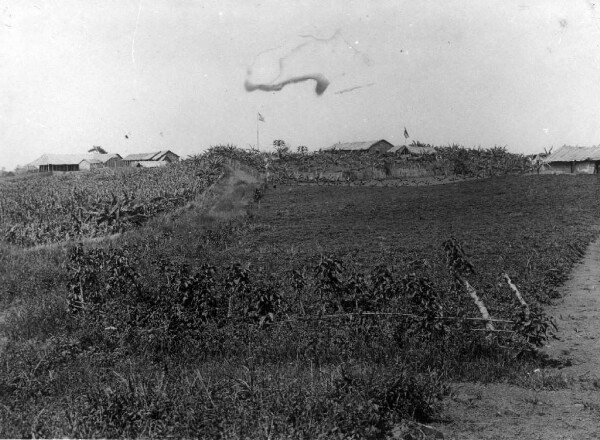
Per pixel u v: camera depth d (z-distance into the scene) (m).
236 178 61.28
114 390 7.40
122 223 27.86
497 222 30.08
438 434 6.64
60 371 9.17
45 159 90.62
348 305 10.95
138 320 11.16
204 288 11.29
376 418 6.78
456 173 64.62
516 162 66.00
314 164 72.81
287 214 35.69
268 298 10.91
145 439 6.23
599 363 9.30
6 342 11.36
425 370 8.99
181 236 24.55
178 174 59.03
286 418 6.61
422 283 10.24
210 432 6.39
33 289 15.76
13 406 7.66
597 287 15.27
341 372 7.82
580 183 48.19
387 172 66.69
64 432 6.32
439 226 29.14
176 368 9.13
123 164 102.62
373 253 20.97
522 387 8.36
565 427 6.77
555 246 20.97
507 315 10.95
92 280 12.95
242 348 9.97
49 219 29.64
